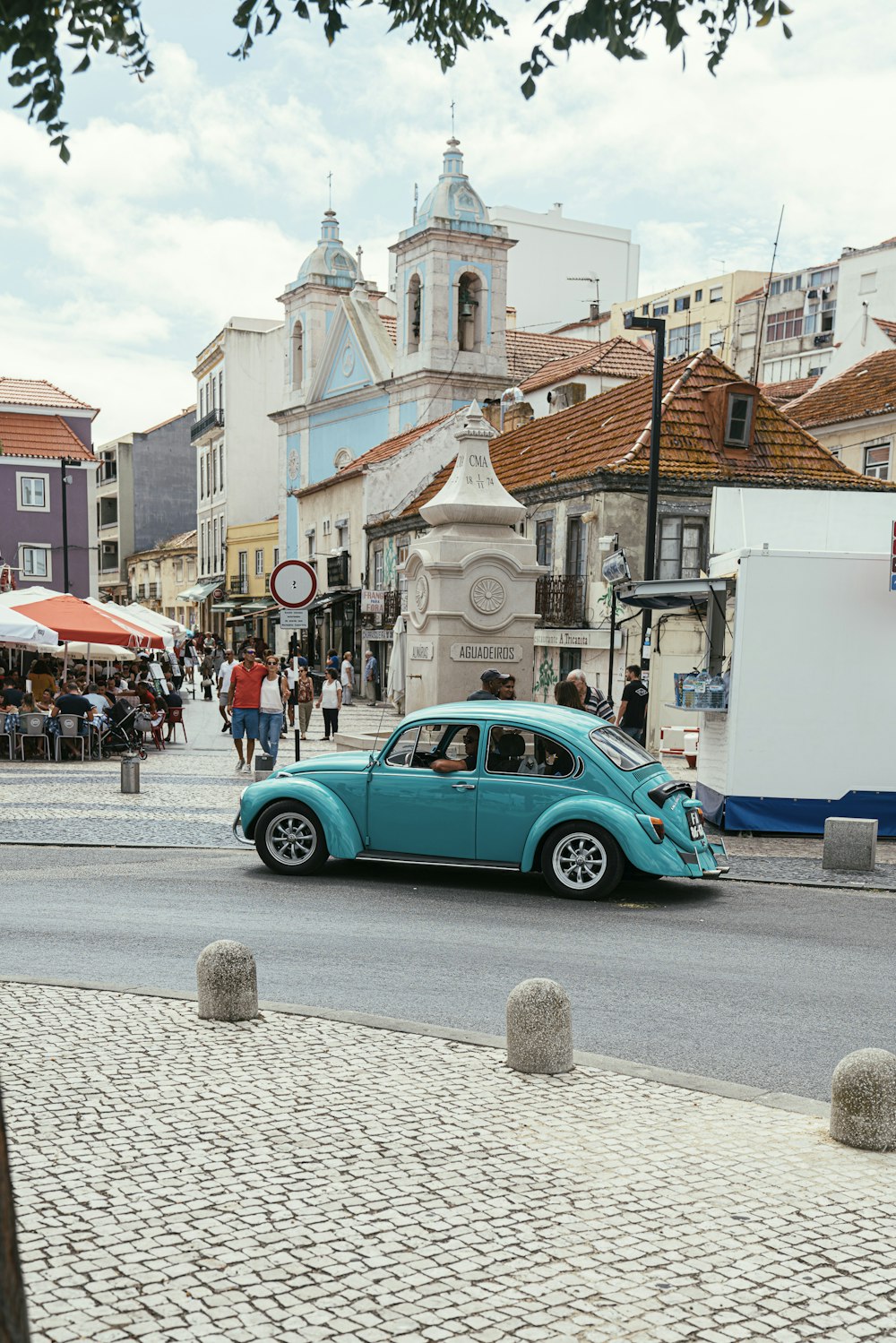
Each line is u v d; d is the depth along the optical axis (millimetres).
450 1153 4863
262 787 11812
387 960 8367
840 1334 3590
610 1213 4344
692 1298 3760
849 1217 4387
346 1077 5773
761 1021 7133
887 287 47938
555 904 10578
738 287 60375
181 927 9312
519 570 18203
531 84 4879
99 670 34250
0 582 34750
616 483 26578
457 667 18078
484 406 43625
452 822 11062
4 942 8688
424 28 5266
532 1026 5957
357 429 54312
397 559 42875
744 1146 5078
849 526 18766
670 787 11047
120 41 4805
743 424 27797
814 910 10680
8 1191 2133
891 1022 7176
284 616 16547
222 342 69938
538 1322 3588
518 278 68125
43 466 54031
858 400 34875
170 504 90812
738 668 14484
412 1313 3611
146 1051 6074
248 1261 3893
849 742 14500
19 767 22359
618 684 26188
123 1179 4504
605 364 42781
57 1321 3496
